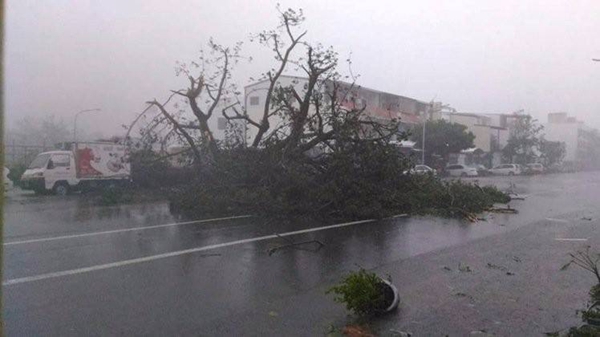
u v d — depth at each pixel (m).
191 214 16.02
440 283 8.30
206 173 19.80
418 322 6.41
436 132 48.78
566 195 26.91
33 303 6.93
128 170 25.02
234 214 15.96
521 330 6.19
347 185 15.98
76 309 6.70
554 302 7.32
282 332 5.99
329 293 7.56
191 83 22.11
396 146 17.41
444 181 21.19
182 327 6.10
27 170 23.66
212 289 7.73
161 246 10.88
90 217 15.30
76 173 23.84
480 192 19.77
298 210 15.63
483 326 6.31
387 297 6.87
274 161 16.97
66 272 8.61
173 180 24.58
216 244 11.15
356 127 16.75
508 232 13.76
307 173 16.42
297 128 17.52
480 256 10.53
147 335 5.83
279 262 9.58
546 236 13.23
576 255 10.66
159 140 22.89
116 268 8.91
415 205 17.47
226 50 22.48
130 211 16.84
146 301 7.09
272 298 7.32
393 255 10.45
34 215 15.77
